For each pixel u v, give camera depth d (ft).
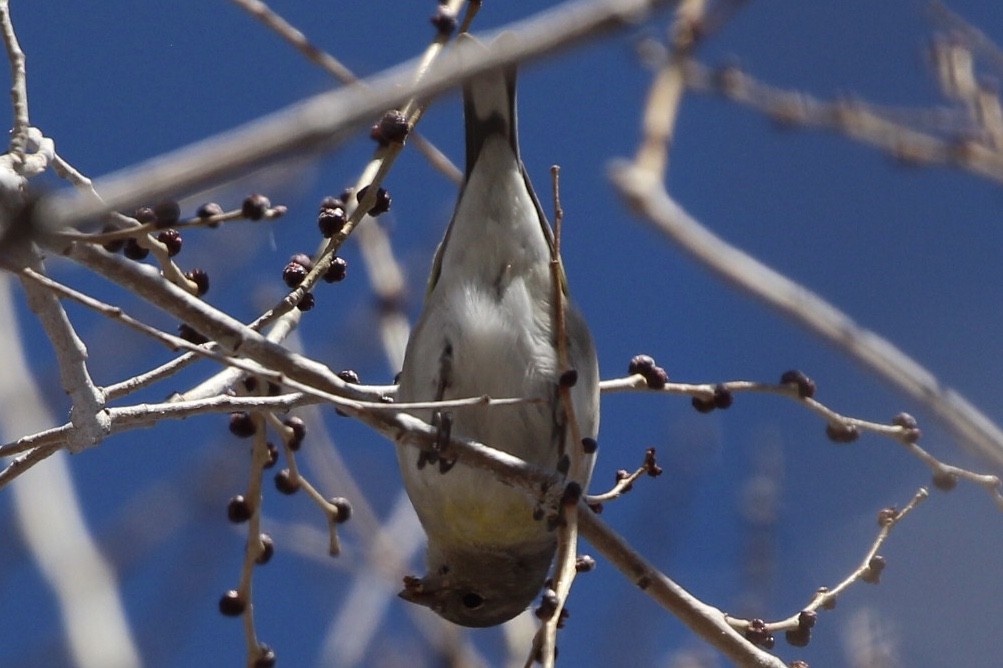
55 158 23.31
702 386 29.99
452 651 34.88
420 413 29.50
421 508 31.65
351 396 26.58
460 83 13.24
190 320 25.20
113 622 30.66
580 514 27.22
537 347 29.48
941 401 23.09
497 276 29.60
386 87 13.21
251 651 27.25
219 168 12.87
